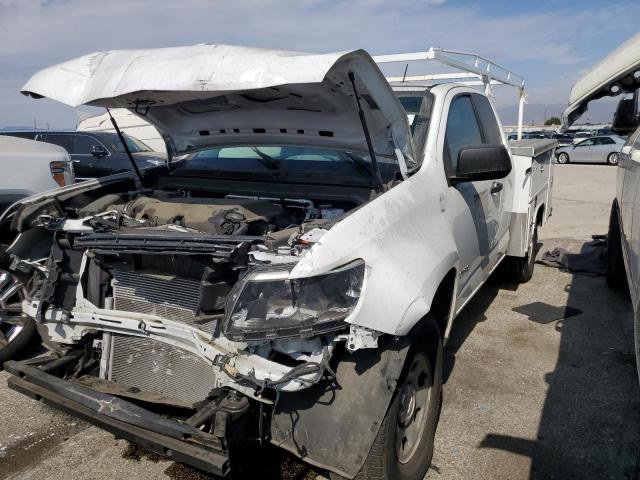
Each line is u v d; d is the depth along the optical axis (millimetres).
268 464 2943
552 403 3582
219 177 3574
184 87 2547
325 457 2277
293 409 2340
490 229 4191
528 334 4730
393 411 2406
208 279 2398
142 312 2719
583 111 3320
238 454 2314
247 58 2492
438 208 3094
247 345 2309
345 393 2303
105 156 11047
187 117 3607
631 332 4715
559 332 4762
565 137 29797
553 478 2848
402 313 2342
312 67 2326
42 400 2613
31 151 5461
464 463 2994
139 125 11555
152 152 12078
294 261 2197
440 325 3221
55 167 5605
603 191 15219
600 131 29625
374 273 2312
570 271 6648
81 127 13984
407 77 5133
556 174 21375
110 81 2795
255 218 2738
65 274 2953
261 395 2275
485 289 6020
